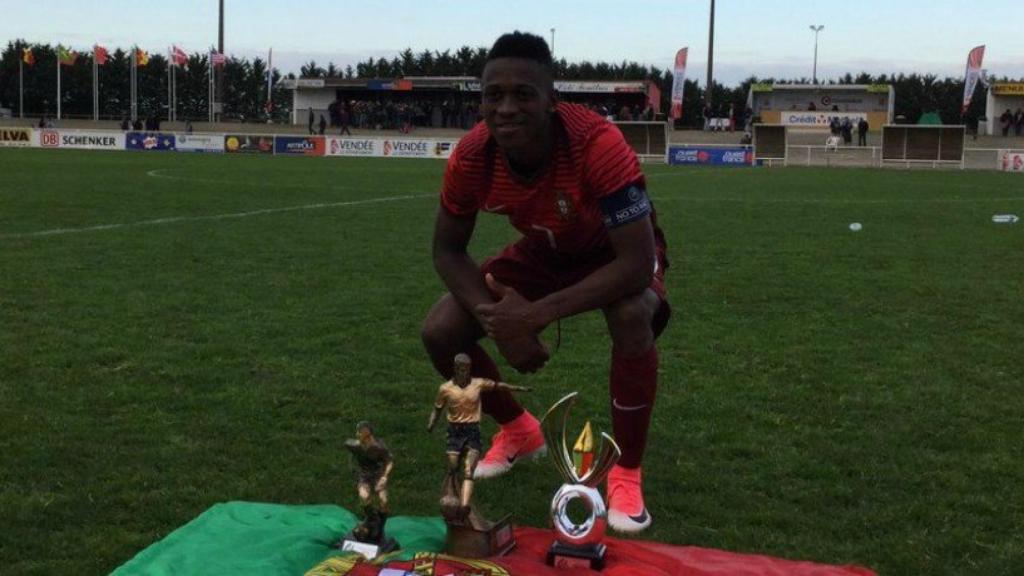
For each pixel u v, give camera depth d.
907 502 4.12
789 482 4.39
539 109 3.28
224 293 8.77
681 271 10.53
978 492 4.25
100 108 78.94
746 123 53.22
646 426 3.91
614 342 3.78
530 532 3.47
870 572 3.19
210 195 19.55
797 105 60.97
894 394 5.78
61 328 7.21
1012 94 57.62
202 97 82.88
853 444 4.89
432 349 4.08
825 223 15.77
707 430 5.11
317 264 10.66
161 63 80.69
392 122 56.25
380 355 6.61
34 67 75.62
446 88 59.84
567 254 3.91
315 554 3.23
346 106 52.94
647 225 3.51
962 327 7.73
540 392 5.82
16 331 7.09
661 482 4.39
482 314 3.53
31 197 18.05
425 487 4.30
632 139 41.53
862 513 4.01
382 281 9.59
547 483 4.37
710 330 7.53
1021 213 17.91
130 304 8.17
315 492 4.18
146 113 80.69
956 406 5.54
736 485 4.35
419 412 5.38
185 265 10.38
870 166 38.22
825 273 10.46
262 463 4.54
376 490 3.19
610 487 3.94
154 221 14.53
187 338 7.00
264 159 36.47
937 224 15.75
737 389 5.89
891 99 58.94
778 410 5.48
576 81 57.88
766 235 13.97
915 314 8.23
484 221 15.88
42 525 3.79
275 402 5.50
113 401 5.45
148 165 30.17
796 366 6.44
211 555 3.15
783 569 3.17
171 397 5.55
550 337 7.30
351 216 15.99
